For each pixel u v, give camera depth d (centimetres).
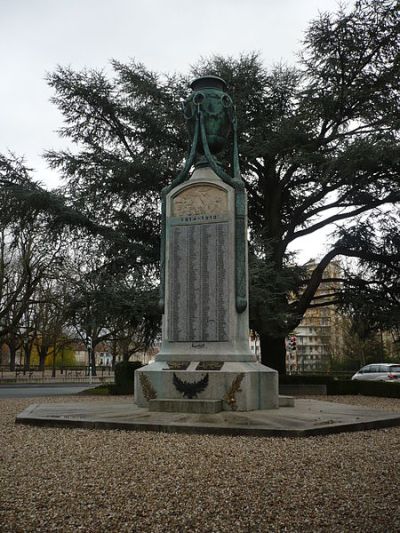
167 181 2608
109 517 536
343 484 657
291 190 2919
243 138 2664
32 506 567
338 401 2105
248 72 2667
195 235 1361
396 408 1772
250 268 2311
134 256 2572
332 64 2486
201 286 1335
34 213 2527
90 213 2625
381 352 5934
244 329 1325
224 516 543
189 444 892
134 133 2716
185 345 1325
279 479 677
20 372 6512
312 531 504
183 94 2675
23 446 882
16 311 4884
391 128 2347
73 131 2761
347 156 2255
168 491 622
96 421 1068
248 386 1195
